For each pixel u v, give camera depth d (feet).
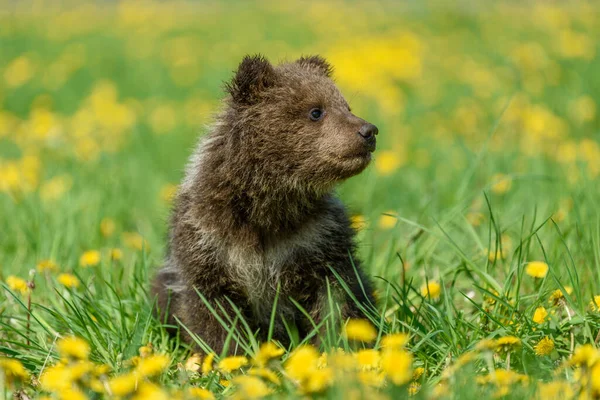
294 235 30.27
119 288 34.19
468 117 64.80
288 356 26.27
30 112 81.66
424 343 27.45
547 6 114.42
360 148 30.53
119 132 67.31
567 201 39.91
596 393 20.65
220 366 23.26
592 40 87.10
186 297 30.58
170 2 158.92
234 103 31.35
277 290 29.66
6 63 101.60
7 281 32.63
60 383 21.44
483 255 34.47
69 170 55.01
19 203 46.73
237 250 29.94
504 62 79.87
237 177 30.07
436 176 51.24
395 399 20.85
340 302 29.91
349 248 30.91
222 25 124.57
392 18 115.65
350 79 76.48
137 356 25.91
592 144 52.75
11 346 30.35
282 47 99.76
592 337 26.78
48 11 153.17
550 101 67.56
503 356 25.17
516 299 28.48
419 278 35.12
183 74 90.02
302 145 30.53
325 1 146.20
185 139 64.85
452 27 105.70
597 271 31.07
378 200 49.70
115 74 93.35
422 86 77.71
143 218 47.85
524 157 52.90
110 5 159.12
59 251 38.81
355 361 22.38
